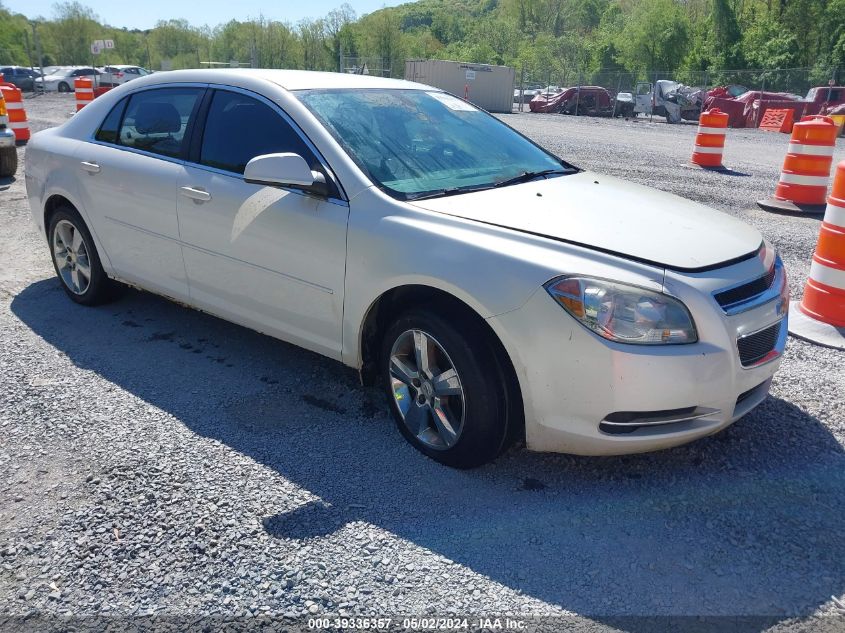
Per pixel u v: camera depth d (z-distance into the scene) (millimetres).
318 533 2709
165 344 4473
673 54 60125
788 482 3090
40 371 4051
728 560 2598
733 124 26875
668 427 2846
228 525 2742
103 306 5109
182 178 4027
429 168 3586
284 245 3557
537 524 2785
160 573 2496
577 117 31094
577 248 2865
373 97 3971
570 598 2406
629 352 2686
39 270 5926
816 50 54469
